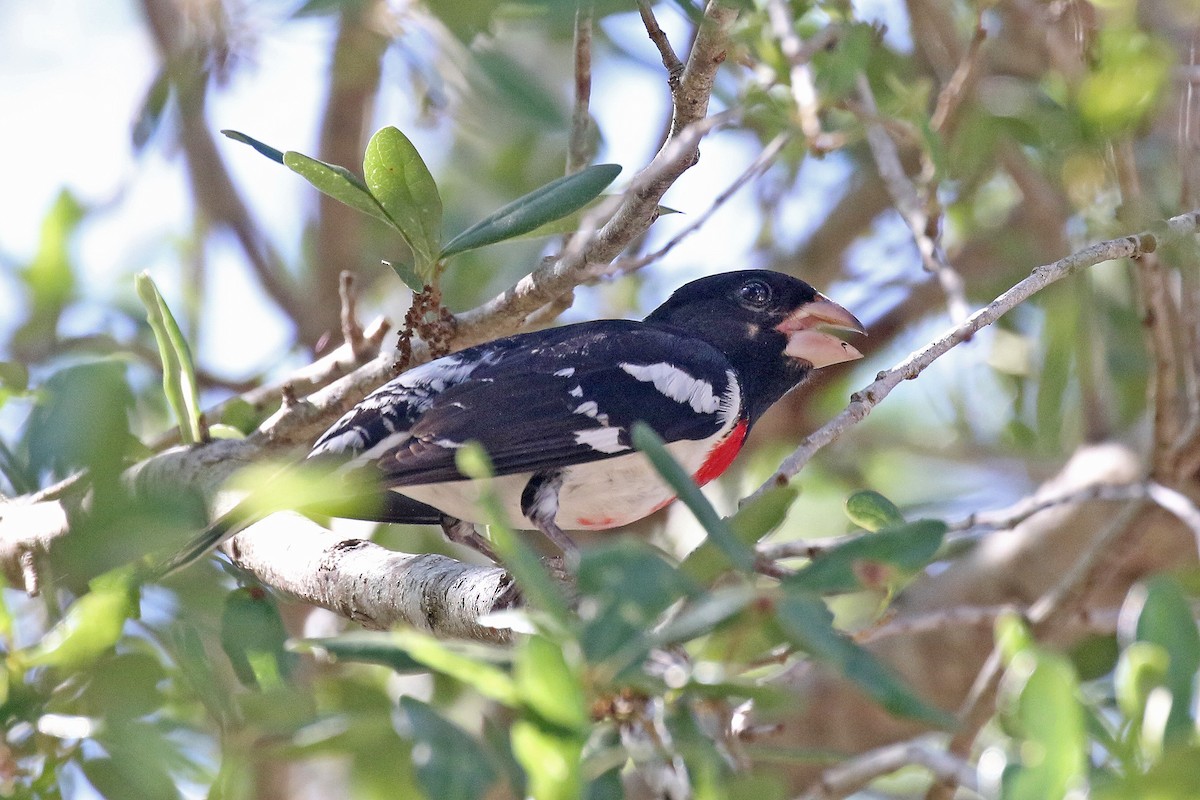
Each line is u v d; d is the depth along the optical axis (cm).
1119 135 778
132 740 529
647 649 396
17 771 541
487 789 414
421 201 697
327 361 804
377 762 483
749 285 908
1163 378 802
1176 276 889
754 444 1158
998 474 1198
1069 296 997
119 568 559
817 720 952
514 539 408
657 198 674
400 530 999
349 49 955
